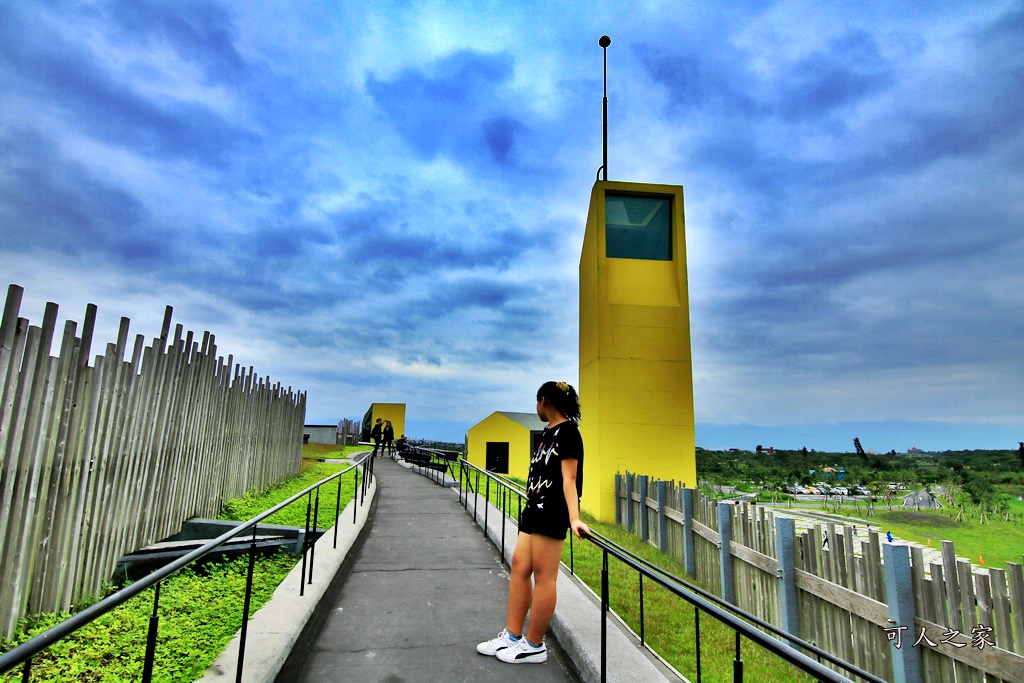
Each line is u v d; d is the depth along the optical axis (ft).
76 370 15.67
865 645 14.71
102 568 17.47
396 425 124.77
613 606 20.24
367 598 16.85
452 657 12.75
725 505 22.13
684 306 42.86
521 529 12.51
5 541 13.16
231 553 21.72
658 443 40.55
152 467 21.21
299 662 12.38
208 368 27.30
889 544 13.80
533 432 63.31
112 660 12.53
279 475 42.42
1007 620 11.12
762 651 17.29
